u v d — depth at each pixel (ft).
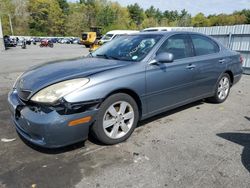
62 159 9.97
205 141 11.66
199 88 15.17
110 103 10.53
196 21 327.26
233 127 13.42
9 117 14.55
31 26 273.95
